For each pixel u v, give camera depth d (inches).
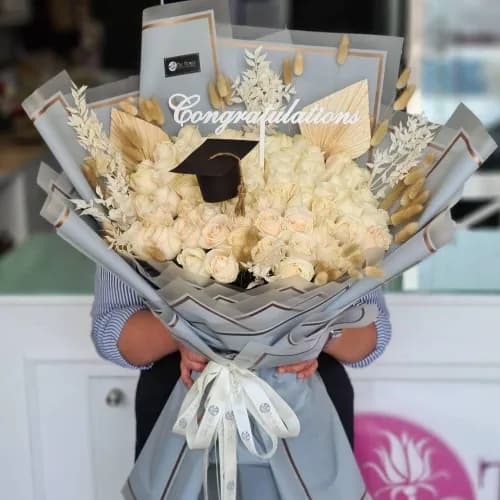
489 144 48.2
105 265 47.6
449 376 73.8
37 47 202.5
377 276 45.7
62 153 49.7
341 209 47.9
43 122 49.3
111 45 205.3
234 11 163.9
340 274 46.6
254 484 54.6
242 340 48.6
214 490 55.2
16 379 75.1
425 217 49.6
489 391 74.3
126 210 48.6
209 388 53.6
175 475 54.9
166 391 59.0
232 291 46.3
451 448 75.3
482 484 75.8
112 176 50.3
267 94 51.7
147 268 49.4
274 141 50.9
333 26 159.5
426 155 51.4
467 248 81.9
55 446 76.6
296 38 53.7
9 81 163.3
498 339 72.9
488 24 130.8
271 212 46.4
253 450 52.3
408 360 73.6
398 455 75.4
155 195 48.2
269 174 48.6
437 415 74.8
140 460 57.3
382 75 53.1
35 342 74.4
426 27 130.3
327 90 53.9
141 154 52.4
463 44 131.0
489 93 132.3
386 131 52.4
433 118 132.6
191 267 46.3
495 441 75.0
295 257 45.9
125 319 56.2
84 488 77.3
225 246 46.6
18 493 77.4
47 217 45.4
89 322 73.6
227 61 53.6
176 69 53.2
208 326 48.6
